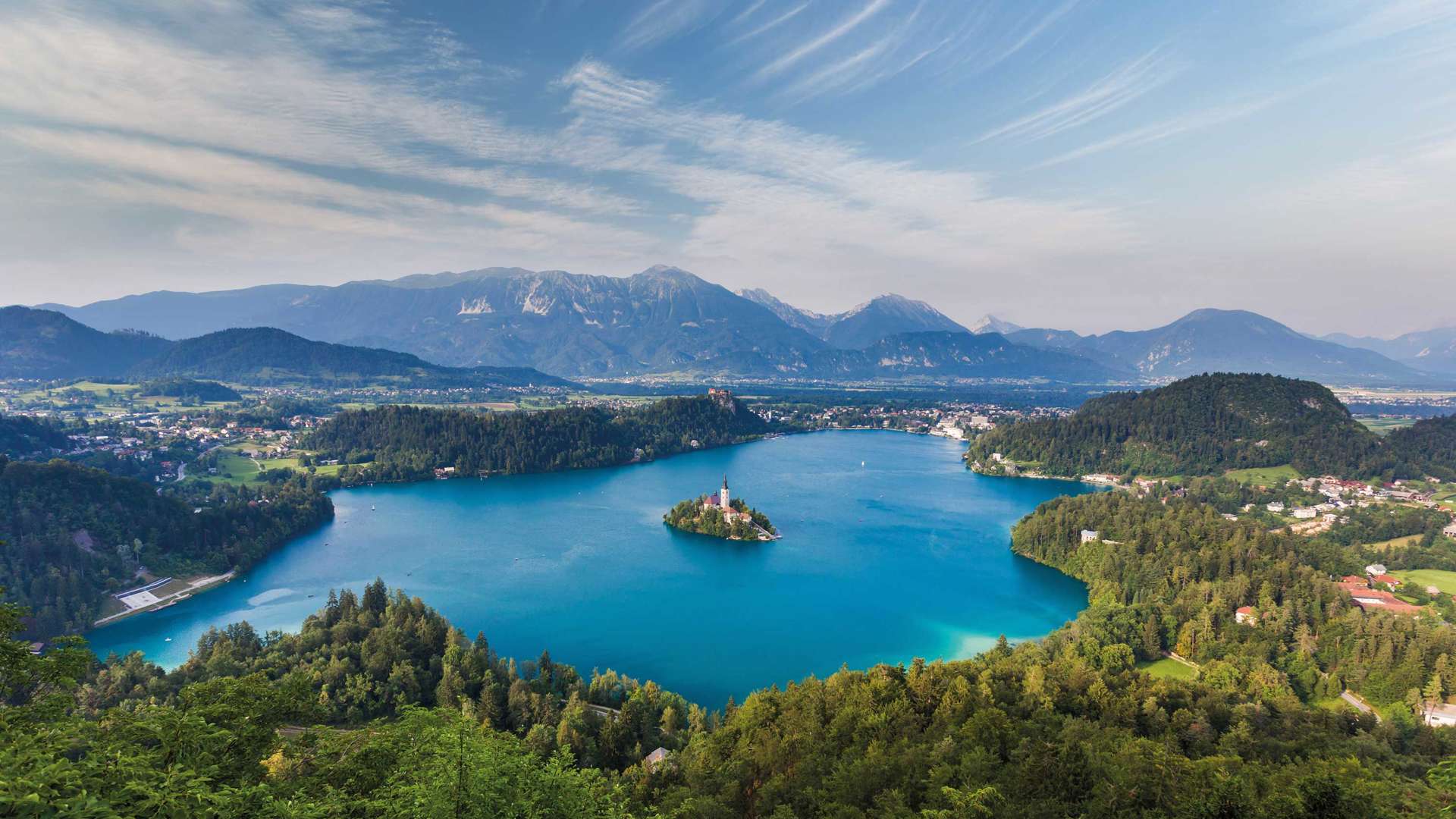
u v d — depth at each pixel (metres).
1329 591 140.50
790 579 194.75
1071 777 68.19
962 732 81.75
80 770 28.58
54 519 176.88
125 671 109.50
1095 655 124.31
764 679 135.62
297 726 95.00
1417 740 91.75
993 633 158.12
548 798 45.75
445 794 40.44
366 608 140.62
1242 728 87.81
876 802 67.88
